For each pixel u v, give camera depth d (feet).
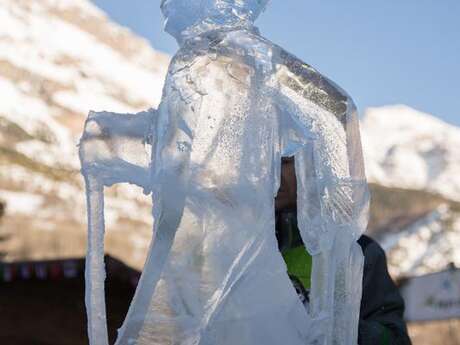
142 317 5.30
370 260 6.97
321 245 5.42
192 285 5.32
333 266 5.40
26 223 300.40
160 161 5.43
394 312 6.81
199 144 5.47
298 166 5.49
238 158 5.47
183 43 5.78
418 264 330.75
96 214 5.56
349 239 5.41
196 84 5.50
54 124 604.08
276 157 5.50
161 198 5.38
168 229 5.36
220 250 5.38
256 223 5.45
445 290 32.78
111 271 23.81
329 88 5.51
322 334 5.38
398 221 373.81
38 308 28.96
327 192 5.42
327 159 5.44
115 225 335.26
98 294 5.44
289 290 5.48
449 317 32.65
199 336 5.25
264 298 5.42
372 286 6.88
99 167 5.60
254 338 5.34
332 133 5.47
